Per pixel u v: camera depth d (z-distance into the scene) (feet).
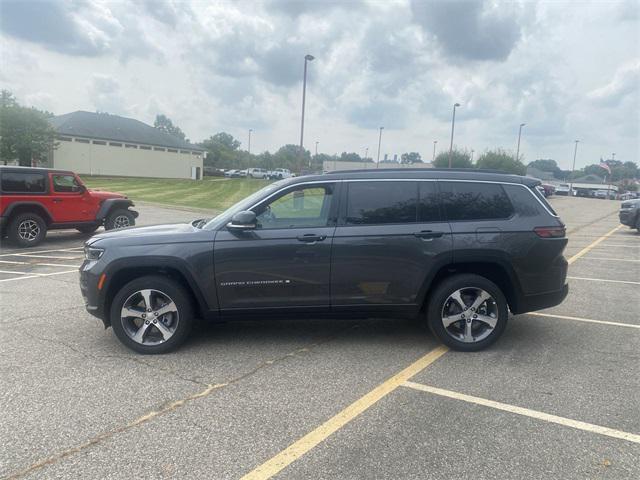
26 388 13.01
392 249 15.55
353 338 17.29
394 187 16.01
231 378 13.80
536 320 19.72
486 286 15.71
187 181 185.37
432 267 15.66
